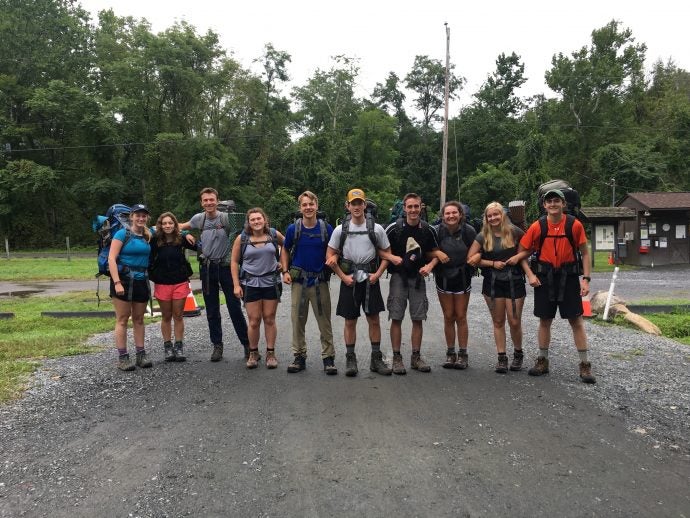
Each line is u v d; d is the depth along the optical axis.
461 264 5.65
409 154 63.47
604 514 2.78
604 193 46.25
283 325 8.70
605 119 55.00
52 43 52.19
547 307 5.42
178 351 6.32
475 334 7.94
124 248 5.80
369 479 3.18
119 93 49.19
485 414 4.32
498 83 62.66
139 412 4.45
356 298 5.40
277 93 51.16
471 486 3.08
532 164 24.33
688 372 5.78
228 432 3.96
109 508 2.88
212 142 43.97
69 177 51.72
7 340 7.96
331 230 5.66
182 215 44.38
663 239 23.20
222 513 2.81
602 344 7.28
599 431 3.97
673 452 3.60
